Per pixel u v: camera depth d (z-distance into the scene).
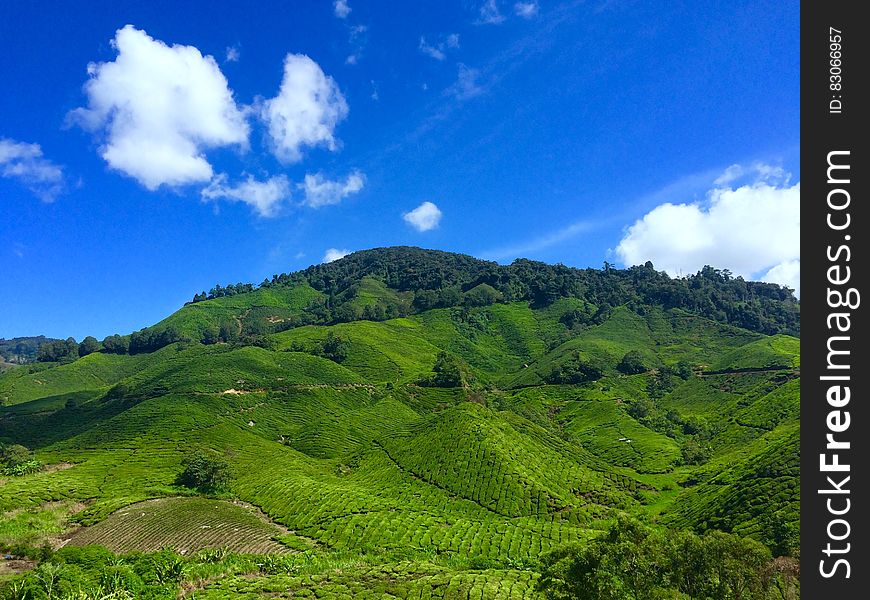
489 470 117.12
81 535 85.56
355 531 92.62
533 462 125.38
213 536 88.75
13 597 55.94
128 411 160.12
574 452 143.00
